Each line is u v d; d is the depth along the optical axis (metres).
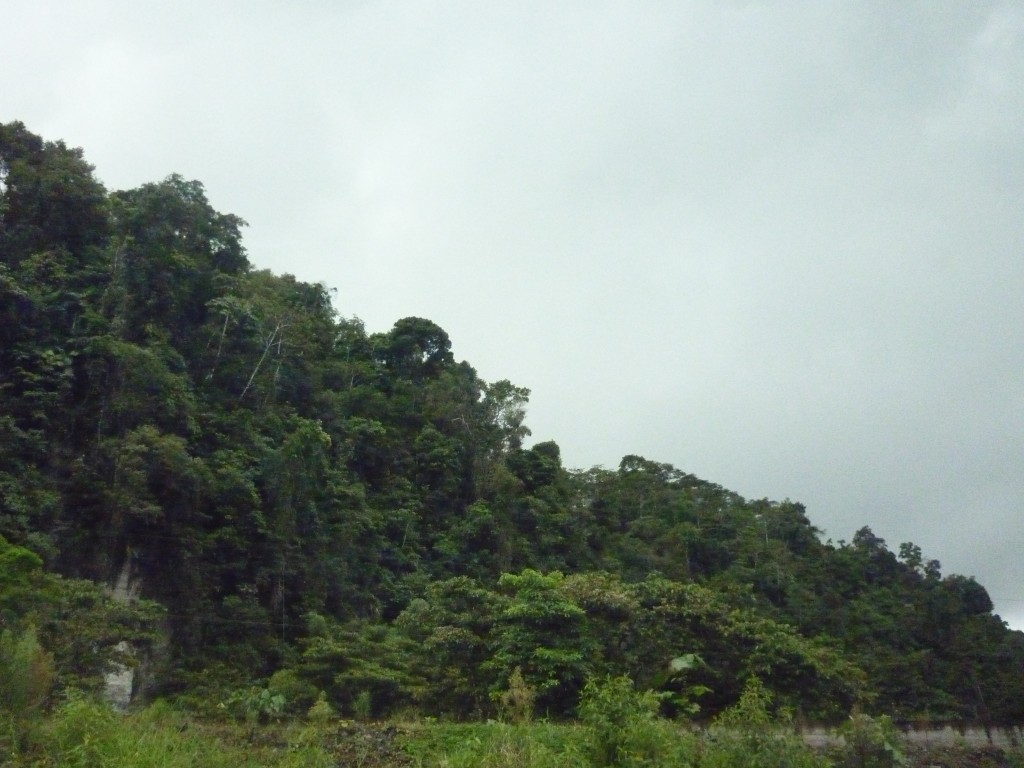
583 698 14.17
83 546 36.41
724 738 13.33
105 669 24.81
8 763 10.96
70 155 50.06
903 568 74.25
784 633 30.84
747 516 78.94
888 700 49.38
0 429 36.84
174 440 39.03
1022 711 50.47
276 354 54.84
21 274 43.47
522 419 72.81
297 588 43.38
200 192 54.19
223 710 20.17
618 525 74.50
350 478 55.72
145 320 46.12
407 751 14.48
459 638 28.52
